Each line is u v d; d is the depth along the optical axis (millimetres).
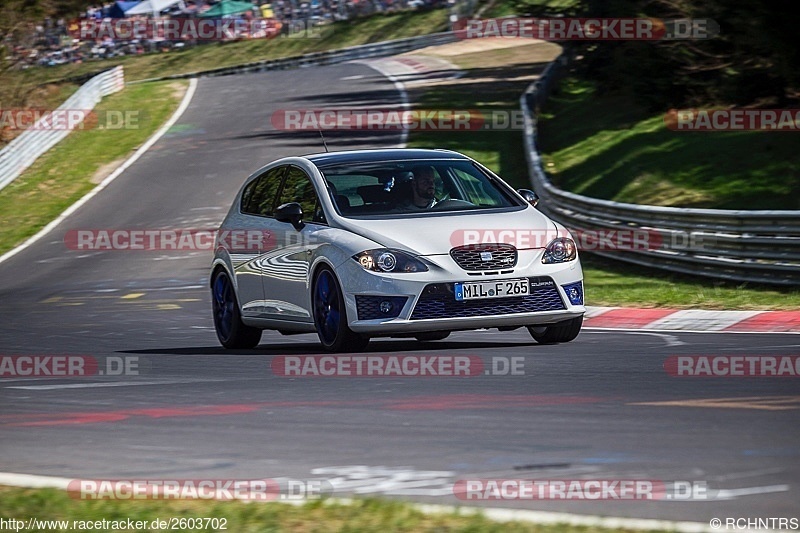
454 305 30719
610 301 47531
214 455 19734
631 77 86750
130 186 107875
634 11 84062
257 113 145000
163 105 156750
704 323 40844
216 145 124750
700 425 20375
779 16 69562
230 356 35188
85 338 44719
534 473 17391
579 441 19484
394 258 30859
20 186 110000
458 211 33219
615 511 15266
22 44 144125
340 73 182750
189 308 55938
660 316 43031
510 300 31156
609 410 22281
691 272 55094
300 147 118375
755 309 43500
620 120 110312
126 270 74250
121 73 174000
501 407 23094
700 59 82812
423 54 196750
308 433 21250
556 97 135625
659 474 17016
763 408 21844
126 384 29641
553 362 29531
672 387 24969
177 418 23609
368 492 16703
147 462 19453
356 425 21812
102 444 21219
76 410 25562
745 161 84938
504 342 35188
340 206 33406
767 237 50594
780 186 78625
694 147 91625
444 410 23031
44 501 16656
